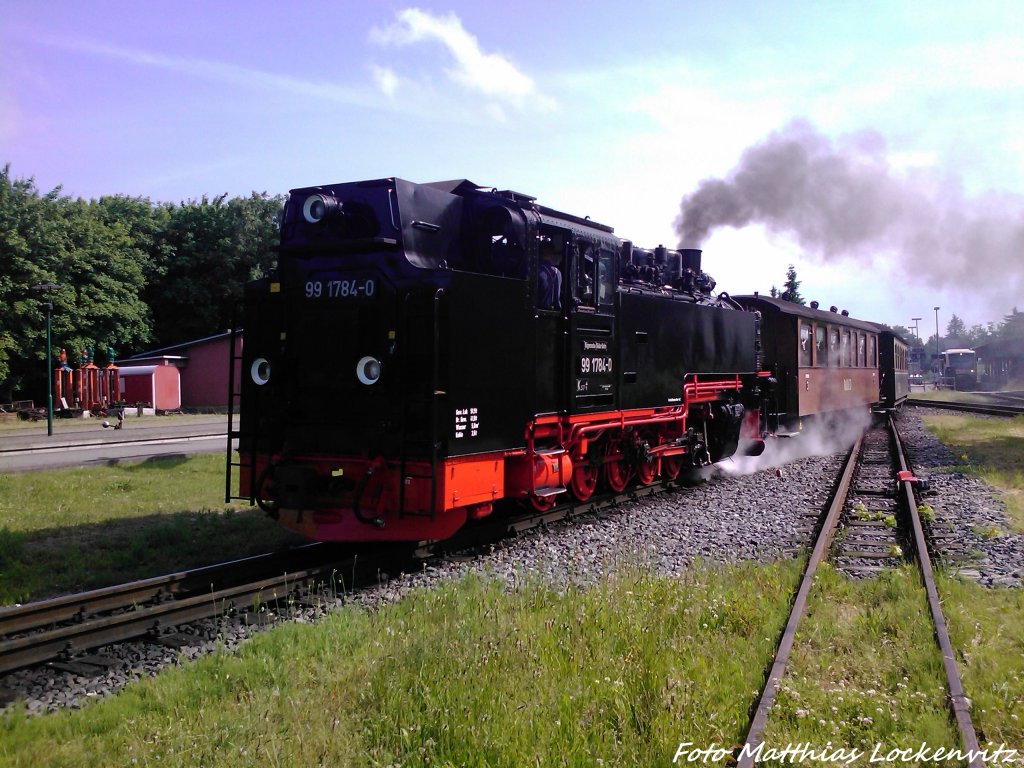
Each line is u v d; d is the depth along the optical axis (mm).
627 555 7758
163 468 15125
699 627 5625
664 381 11398
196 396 44062
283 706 4312
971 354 68062
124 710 4375
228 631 5766
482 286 7480
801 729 4105
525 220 8125
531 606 6090
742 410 14188
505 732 3904
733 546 8477
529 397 8180
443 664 4734
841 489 11562
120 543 8625
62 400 35906
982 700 4461
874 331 27125
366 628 5547
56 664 5156
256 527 9398
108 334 42594
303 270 7840
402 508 7035
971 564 7676
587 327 9352
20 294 37969
